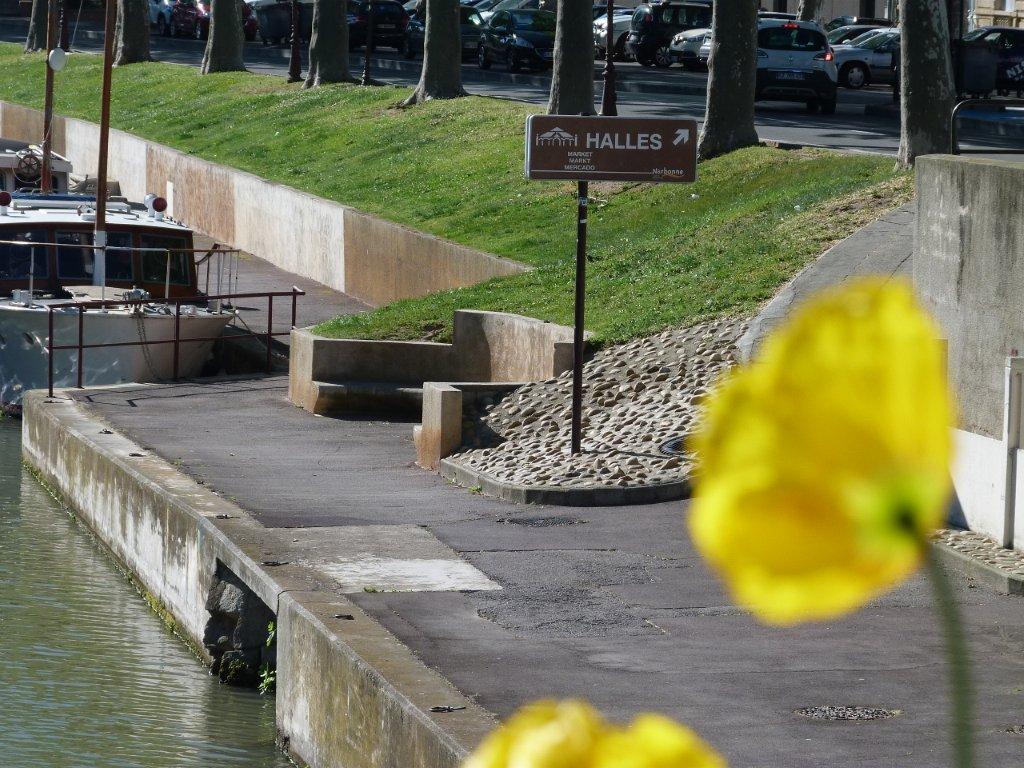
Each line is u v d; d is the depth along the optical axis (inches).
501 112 2250.2
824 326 39.3
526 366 1197.7
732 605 611.8
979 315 737.0
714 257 1273.4
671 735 39.7
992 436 724.0
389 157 2190.0
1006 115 2092.8
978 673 497.7
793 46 2272.4
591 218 1690.5
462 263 1664.6
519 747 40.1
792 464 38.2
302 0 4003.4
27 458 1280.8
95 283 1569.9
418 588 645.9
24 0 4175.7
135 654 776.9
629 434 936.3
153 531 878.4
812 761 418.3
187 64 3526.1
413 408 1224.8
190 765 615.5
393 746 486.0
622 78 2881.4
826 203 1336.1
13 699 692.7
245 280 2062.0
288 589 641.0
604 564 691.4
